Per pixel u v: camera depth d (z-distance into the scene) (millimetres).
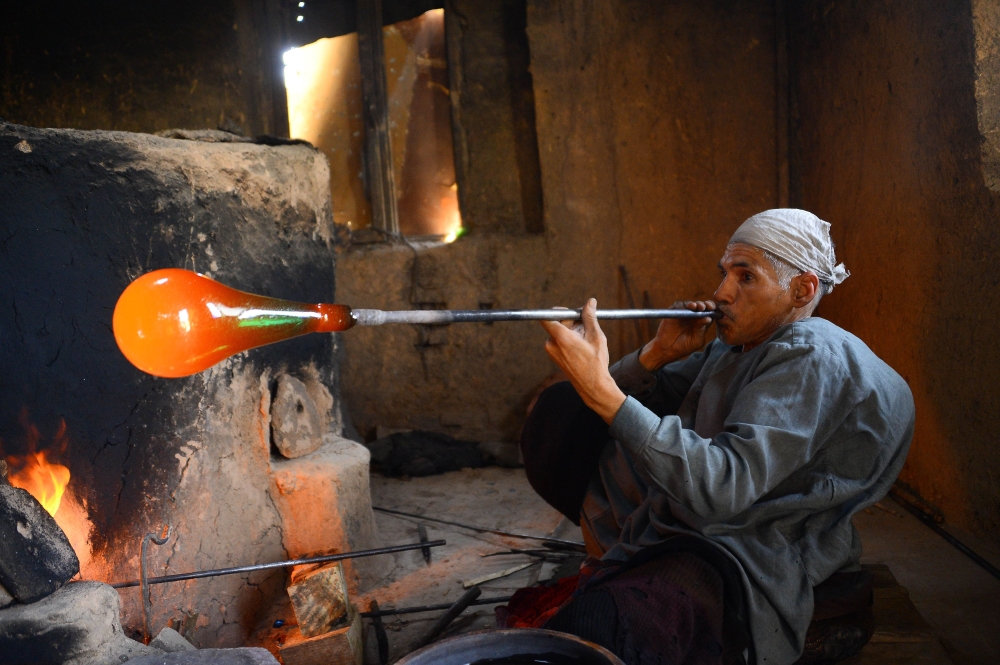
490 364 5480
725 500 1802
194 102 5562
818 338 1991
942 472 3801
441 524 4008
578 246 5453
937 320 3764
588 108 5363
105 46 5520
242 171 2865
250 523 2908
